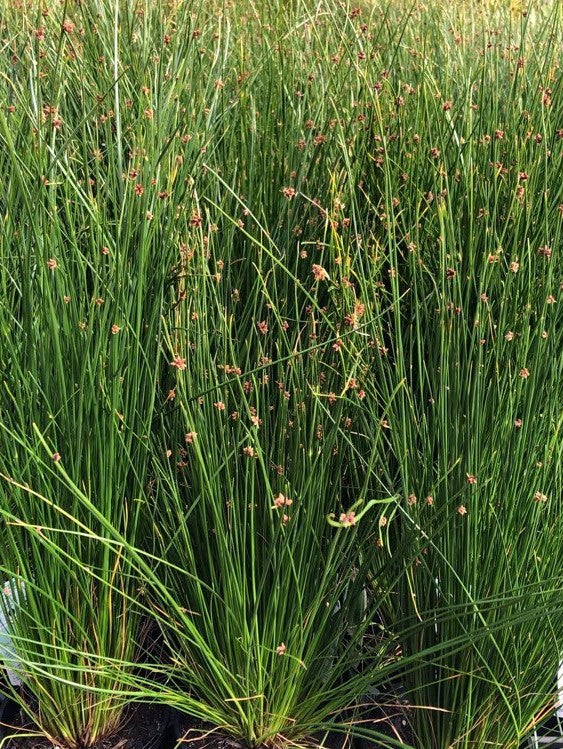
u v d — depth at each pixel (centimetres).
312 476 147
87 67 244
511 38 292
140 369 160
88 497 148
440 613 151
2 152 190
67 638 155
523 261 172
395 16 324
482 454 150
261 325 153
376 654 157
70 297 154
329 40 276
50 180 161
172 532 163
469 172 193
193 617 162
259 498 158
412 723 162
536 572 150
